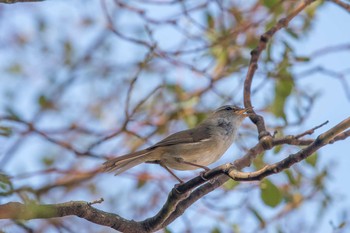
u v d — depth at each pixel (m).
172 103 15.16
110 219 8.85
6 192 7.79
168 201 8.96
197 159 11.24
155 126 14.98
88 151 13.45
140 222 9.19
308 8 14.26
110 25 14.62
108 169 10.34
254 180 7.93
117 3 14.50
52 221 10.58
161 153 10.89
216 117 11.96
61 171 13.38
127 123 13.20
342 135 7.95
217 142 11.53
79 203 8.52
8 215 7.86
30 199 8.02
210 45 14.93
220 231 12.02
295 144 8.87
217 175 8.41
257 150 10.02
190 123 14.48
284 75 12.54
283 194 12.80
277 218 12.82
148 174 14.55
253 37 15.30
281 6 13.60
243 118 12.20
